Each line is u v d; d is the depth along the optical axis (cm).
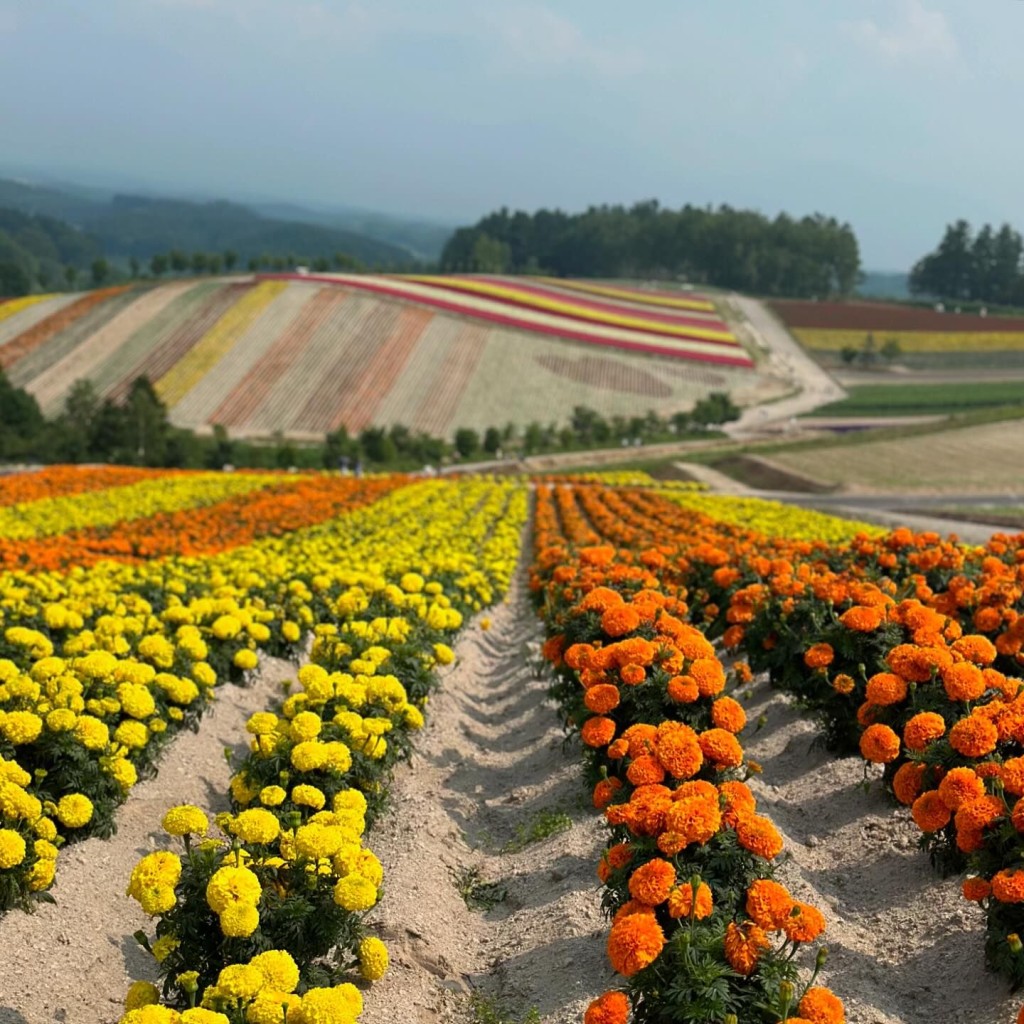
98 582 1284
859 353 11638
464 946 692
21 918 631
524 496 3641
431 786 944
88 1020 581
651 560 1320
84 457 6425
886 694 730
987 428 6562
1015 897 509
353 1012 451
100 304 10075
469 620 1504
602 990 596
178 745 942
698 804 518
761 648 1023
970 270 18725
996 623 931
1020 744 637
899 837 759
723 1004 452
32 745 728
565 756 984
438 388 8569
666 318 12388
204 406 7938
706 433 7875
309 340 9194
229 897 491
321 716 778
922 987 600
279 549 2025
